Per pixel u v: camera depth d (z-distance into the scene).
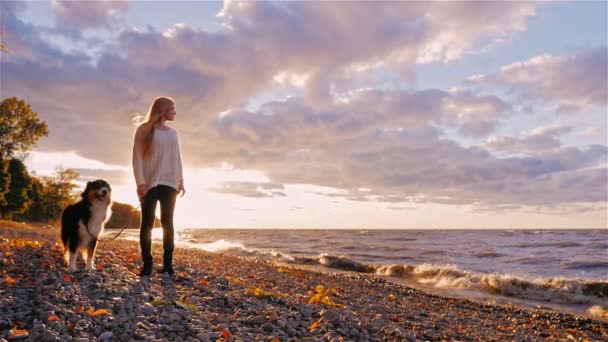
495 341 4.97
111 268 5.22
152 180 5.25
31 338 2.79
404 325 5.26
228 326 3.62
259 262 14.72
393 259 24.36
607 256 24.95
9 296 3.68
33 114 36.44
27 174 40.06
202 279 5.64
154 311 3.71
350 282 11.36
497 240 46.38
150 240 5.29
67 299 3.63
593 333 7.05
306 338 3.44
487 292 12.11
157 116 5.29
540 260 23.06
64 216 5.17
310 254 27.70
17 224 20.98
